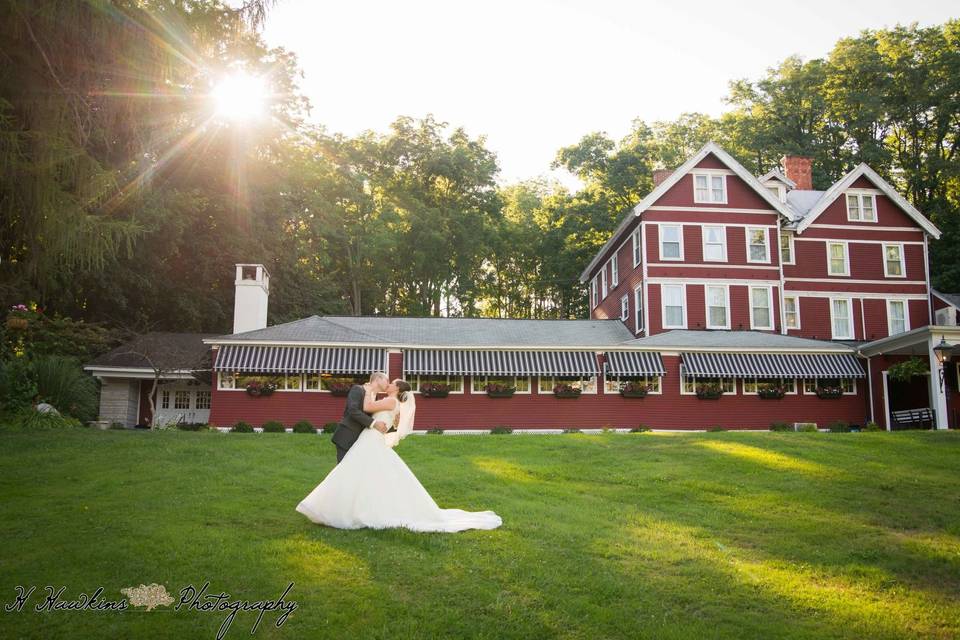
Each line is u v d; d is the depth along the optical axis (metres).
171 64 13.83
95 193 14.12
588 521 10.93
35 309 31.70
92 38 12.85
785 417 33.06
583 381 32.56
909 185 55.41
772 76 60.03
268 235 44.09
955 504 12.98
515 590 7.64
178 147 35.88
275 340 30.69
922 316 41.91
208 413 35.22
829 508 12.55
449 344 31.95
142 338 32.84
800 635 6.87
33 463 14.41
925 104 54.25
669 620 7.14
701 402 32.78
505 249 65.62
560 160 60.69
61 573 7.61
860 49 55.47
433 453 18.22
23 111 13.33
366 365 30.88
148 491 11.97
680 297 38.22
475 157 63.09
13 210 14.27
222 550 8.45
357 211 59.72
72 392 25.06
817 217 42.25
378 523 9.55
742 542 10.20
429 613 6.94
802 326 40.94
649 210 38.91
